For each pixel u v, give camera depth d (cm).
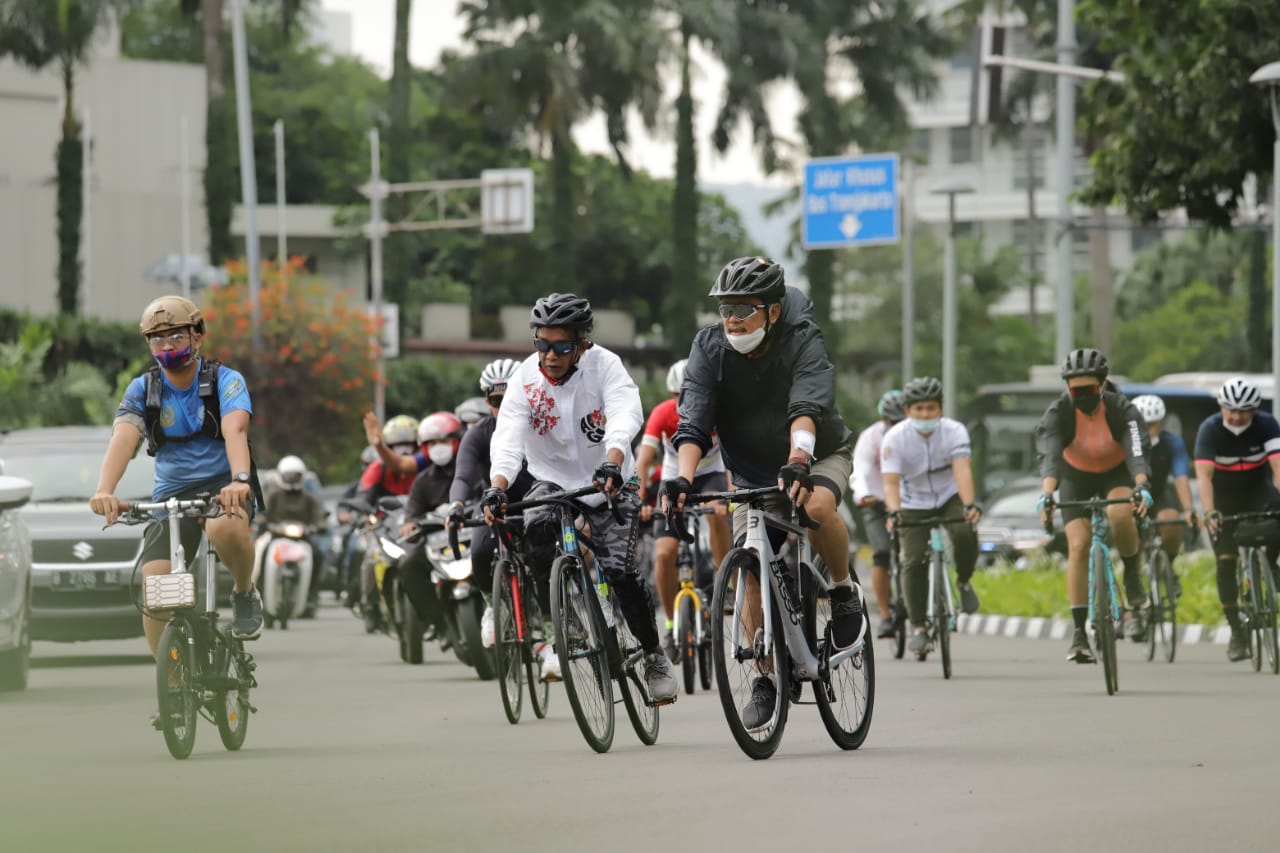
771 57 15462
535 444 2650
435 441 4009
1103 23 6347
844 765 2255
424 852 1692
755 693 2322
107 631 4294
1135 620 4141
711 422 2358
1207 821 1794
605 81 15250
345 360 10925
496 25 15338
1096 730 2667
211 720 2527
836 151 15700
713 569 3600
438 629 4131
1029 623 5541
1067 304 9069
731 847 1680
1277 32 6028
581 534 2553
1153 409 4400
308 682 3772
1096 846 1656
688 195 15075
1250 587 3872
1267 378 11112
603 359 2630
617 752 2466
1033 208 19675
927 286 18525
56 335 11150
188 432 2442
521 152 18650
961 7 16075
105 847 1758
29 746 2641
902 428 3975
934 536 3956
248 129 10388
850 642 2434
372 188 11875
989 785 2064
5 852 1738
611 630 2511
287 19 16475
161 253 15438
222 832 1833
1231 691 3372
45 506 4438
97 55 15762
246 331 10806
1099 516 3528
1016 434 10412
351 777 2238
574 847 1700
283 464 6272
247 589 2506
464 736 2706
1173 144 6338
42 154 14838
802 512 2272
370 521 5219
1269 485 3953
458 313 17300
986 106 10188
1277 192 5947
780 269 2317
